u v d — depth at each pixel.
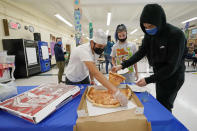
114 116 0.59
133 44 1.63
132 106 0.69
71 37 12.14
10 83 0.97
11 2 4.19
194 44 7.82
